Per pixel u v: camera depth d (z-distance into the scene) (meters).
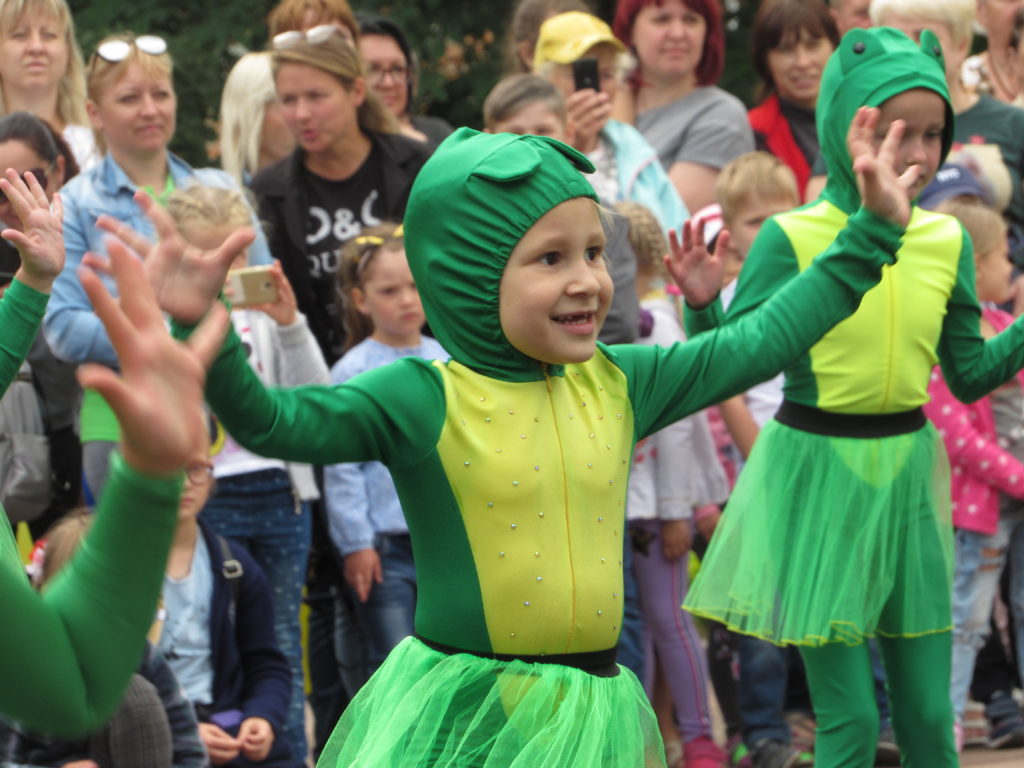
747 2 29.19
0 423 12.89
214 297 6.60
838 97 11.24
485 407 8.12
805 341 8.32
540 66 16.28
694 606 11.79
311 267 14.79
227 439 13.22
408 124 17.28
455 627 8.06
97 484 12.59
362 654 13.95
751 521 11.58
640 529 14.07
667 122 17.27
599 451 8.25
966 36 15.81
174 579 11.79
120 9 28.14
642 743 8.29
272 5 28.22
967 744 15.10
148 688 10.25
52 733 4.69
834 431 11.38
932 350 11.46
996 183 16.12
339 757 8.23
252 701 11.95
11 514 12.99
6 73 15.03
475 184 8.04
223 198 12.81
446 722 7.98
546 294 7.91
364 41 16.83
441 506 8.07
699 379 8.42
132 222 13.40
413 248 8.40
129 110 13.40
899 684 11.41
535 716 7.87
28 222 8.86
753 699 14.01
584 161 8.26
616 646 8.38
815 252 11.32
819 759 11.22
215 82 27.47
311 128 14.50
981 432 14.34
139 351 4.48
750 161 14.88
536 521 8.02
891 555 11.24
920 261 11.36
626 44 17.62
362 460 8.01
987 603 14.22
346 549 13.42
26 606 4.36
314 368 12.97
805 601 11.21
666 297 14.90
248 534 13.18
